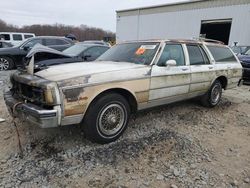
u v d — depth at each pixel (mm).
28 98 3221
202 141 3719
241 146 3607
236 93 7406
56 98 2889
